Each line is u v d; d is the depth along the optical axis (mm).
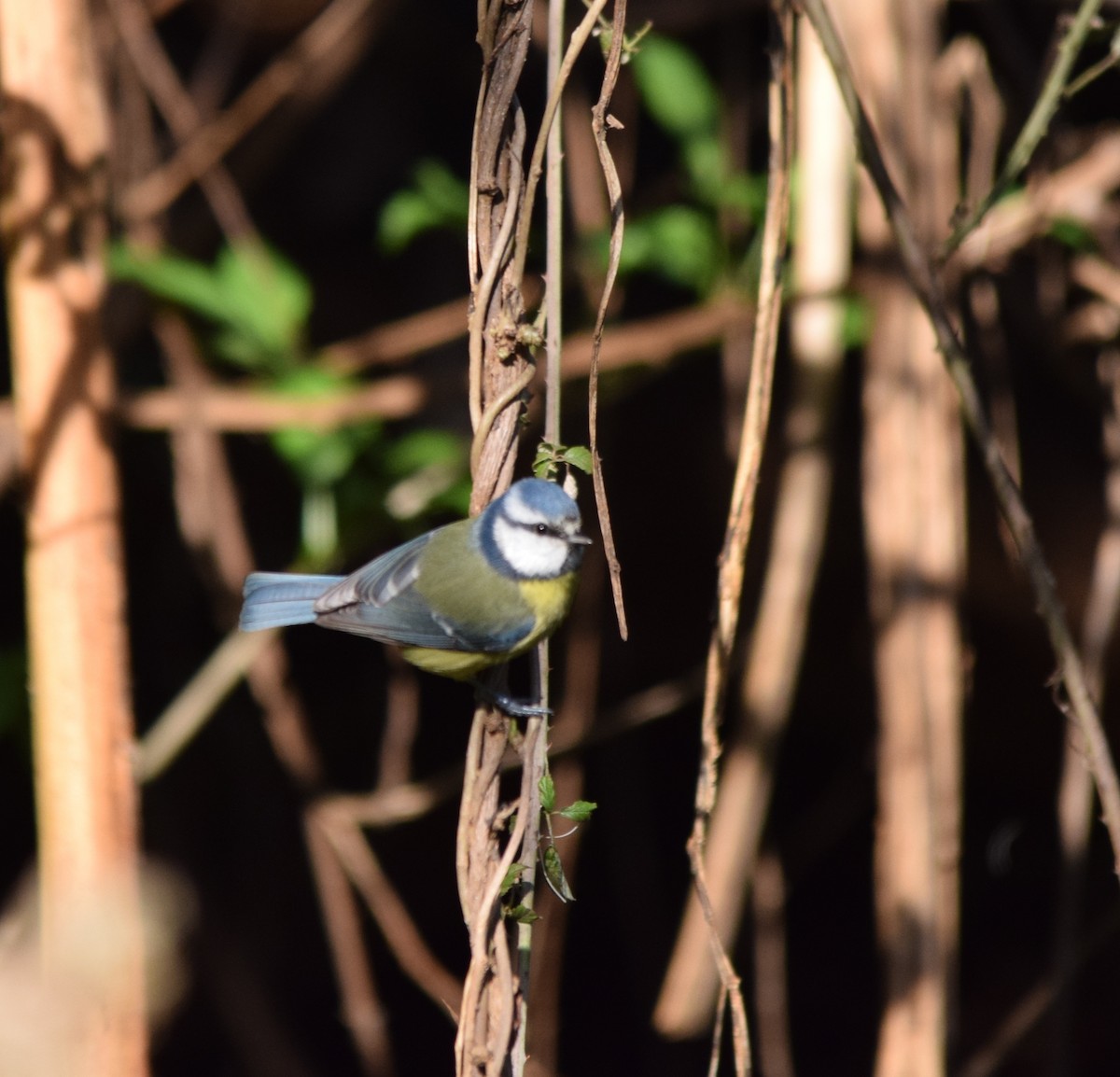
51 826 7254
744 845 8789
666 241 9000
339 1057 13836
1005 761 13227
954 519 8164
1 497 9656
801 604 8672
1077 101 11273
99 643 7348
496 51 5152
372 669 13633
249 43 13031
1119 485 9531
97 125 7629
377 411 8664
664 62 9141
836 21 8492
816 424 8641
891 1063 7934
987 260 9523
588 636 10555
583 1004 14383
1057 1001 9547
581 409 10234
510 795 11320
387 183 13523
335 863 10461
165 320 9242
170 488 12164
